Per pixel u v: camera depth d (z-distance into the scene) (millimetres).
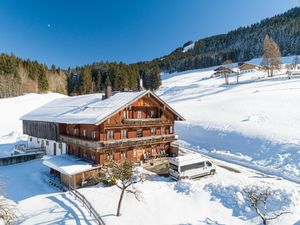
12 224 18438
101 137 26734
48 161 27922
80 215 19016
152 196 22000
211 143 38094
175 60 199500
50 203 21328
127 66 130875
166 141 32031
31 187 25375
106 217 18531
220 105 52688
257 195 19844
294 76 75562
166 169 29203
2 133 51812
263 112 43156
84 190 23562
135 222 18078
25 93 101375
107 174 24844
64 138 31859
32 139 41312
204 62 172250
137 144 28906
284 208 18781
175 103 65812
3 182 26781
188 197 21812
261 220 17844
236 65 149500
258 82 75688
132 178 22047
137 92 29625
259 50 160250
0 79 92938
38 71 108625
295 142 30969
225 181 25047
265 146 32500
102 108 27750
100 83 117062
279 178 25766
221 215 19047
